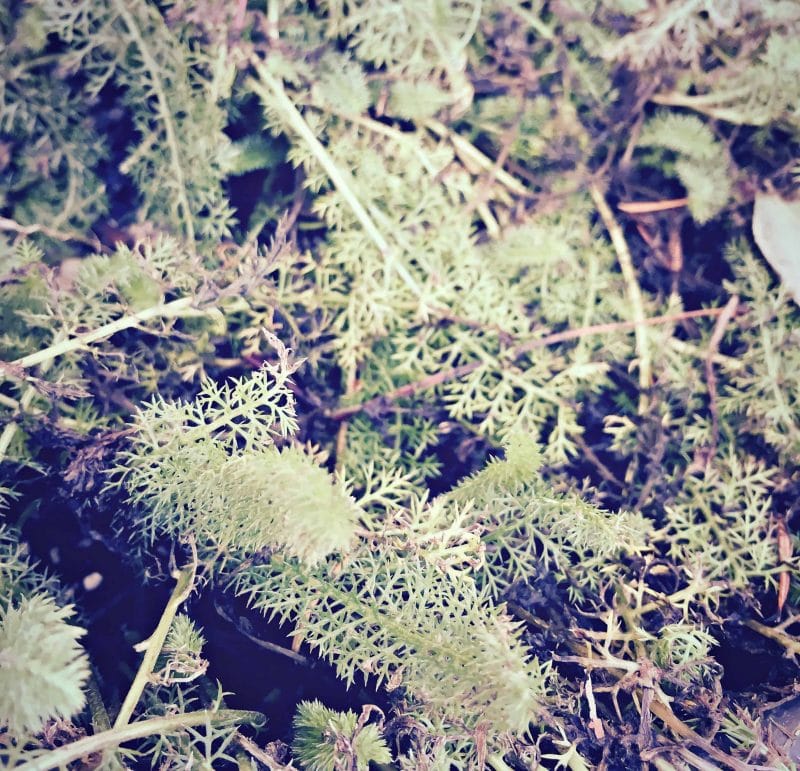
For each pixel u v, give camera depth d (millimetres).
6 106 211
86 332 210
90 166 224
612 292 232
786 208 225
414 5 221
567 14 226
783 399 219
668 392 226
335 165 225
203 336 217
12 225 206
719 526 219
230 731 188
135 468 185
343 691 208
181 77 217
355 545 182
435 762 185
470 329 229
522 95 234
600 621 212
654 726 198
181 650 187
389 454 223
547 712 178
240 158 227
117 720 182
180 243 219
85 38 213
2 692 156
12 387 208
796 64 219
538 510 193
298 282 224
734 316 229
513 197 240
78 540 213
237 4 214
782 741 202
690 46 224
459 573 187
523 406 229
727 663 210
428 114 229
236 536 179
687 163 230
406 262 229
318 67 223
